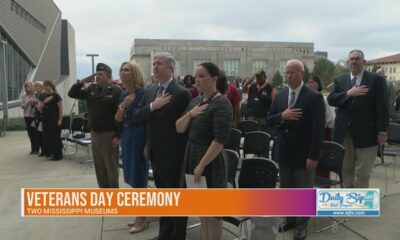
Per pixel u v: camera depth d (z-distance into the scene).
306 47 65.12
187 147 2.98
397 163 6.95
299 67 3.45
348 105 4.29
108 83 4.30
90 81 4.41
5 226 4.17
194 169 2.89
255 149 5.14
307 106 3.43
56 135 7.85
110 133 4.25
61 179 6.22
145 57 61.22
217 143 2.71
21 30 23.91
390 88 8.41
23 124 14.02
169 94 3.24
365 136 4.20
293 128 3.52
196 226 3.94
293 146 3.55
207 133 2.83
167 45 61.53
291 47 64.75
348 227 3.88
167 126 3.20
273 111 3.79
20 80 24.00
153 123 3.26
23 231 4.03
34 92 8.61
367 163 4.26
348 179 4.51
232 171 3.61
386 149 6.12
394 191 5.11
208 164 2.85
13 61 22.23
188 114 2.91
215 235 3.06
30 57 26.62
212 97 2.83
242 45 64.25
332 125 4.87
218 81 3.15
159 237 3.44
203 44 63.19
